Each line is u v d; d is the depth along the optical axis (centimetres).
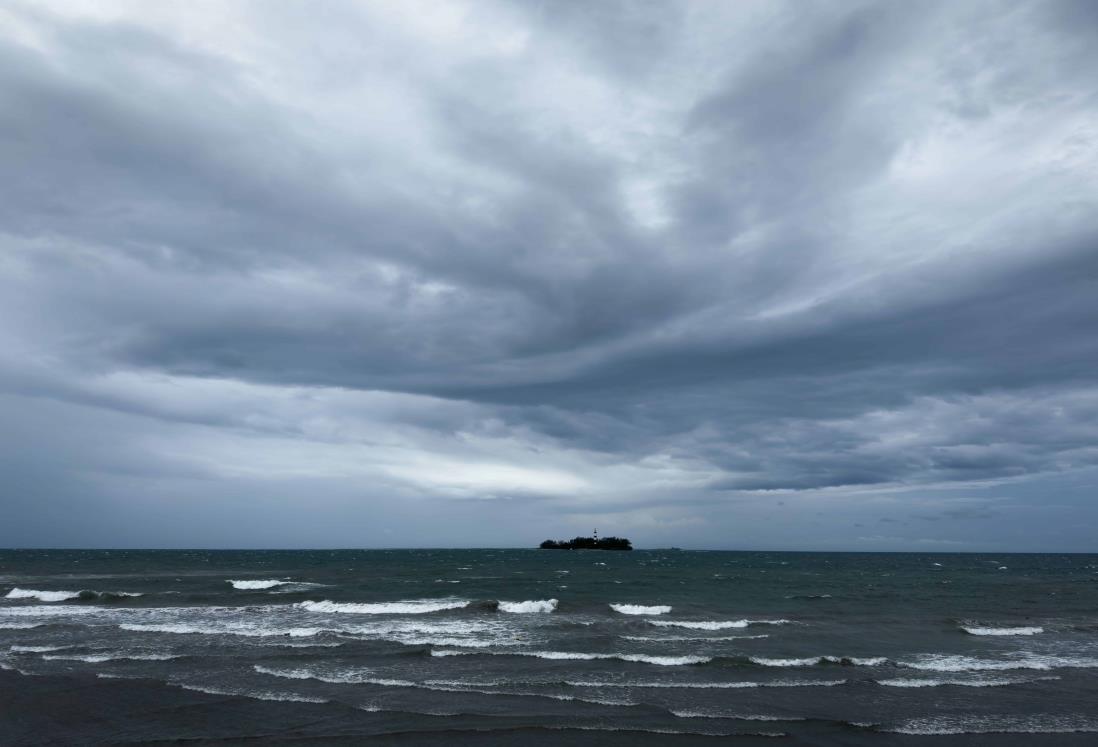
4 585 4562
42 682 1778
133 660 2044
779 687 1822
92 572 6209
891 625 2939
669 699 1684
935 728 1495
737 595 4272
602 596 4116
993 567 10244
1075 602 4031
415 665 2023
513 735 1405
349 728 1440
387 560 11094
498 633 2605
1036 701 1712
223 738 1382
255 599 3709
